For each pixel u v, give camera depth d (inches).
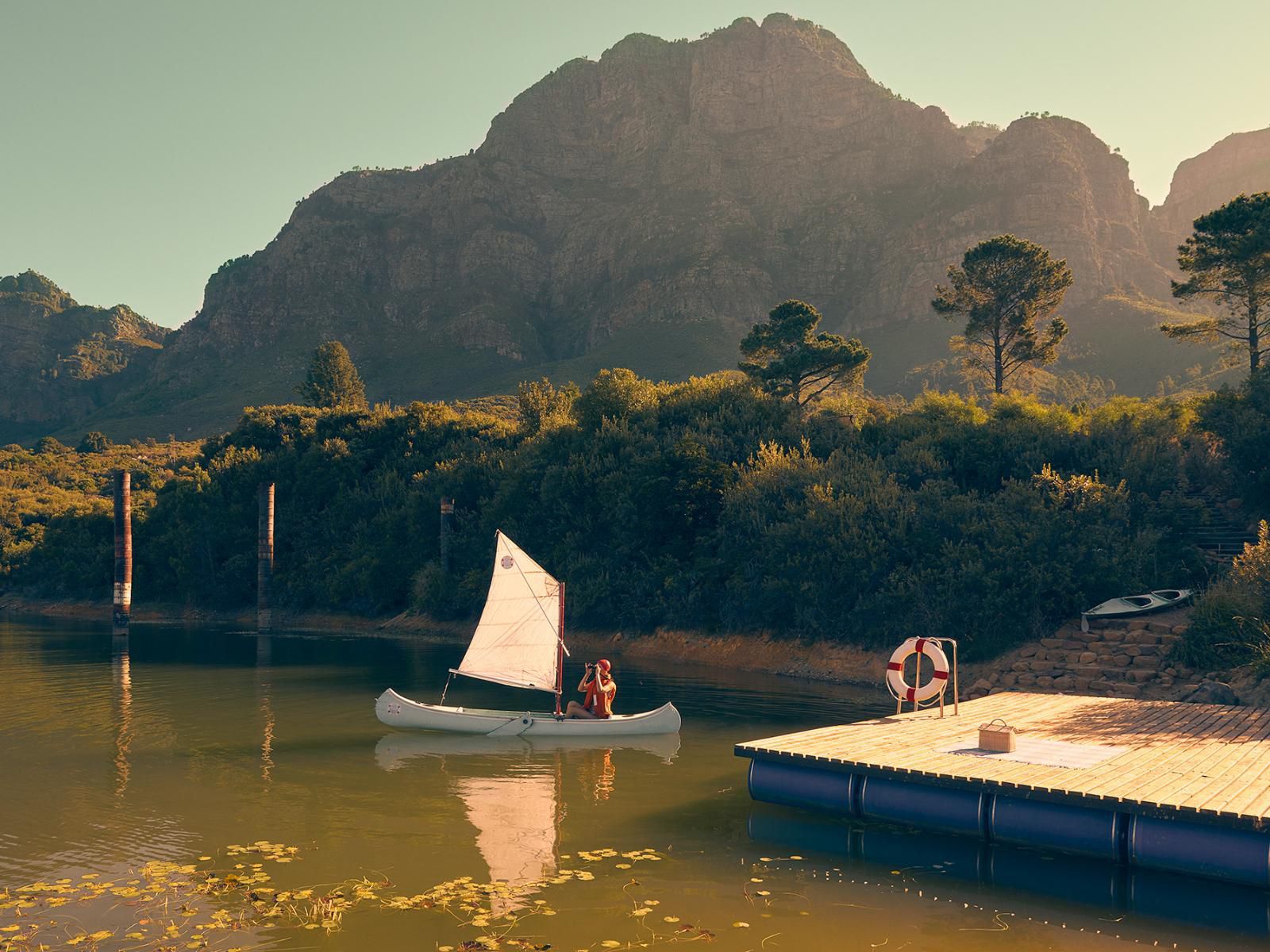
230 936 372.5
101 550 3112.7
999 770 525.7
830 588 1328.7
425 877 447.8
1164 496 1309.1
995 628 1157.1
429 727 848.9
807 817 563.8
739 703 1016.2
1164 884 450.3
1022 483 1312.7
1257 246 1763.0
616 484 1797.5
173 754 754.8
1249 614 955.3
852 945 374.0
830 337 2837.1
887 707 988.6
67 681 1235.9
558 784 649.6
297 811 572.4
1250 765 541.6
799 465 1579.7
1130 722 692.1
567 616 1763.0
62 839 509.4
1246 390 1497.3
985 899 430.0
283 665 1423.5
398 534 2331.4
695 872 461.1
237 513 2748.5
